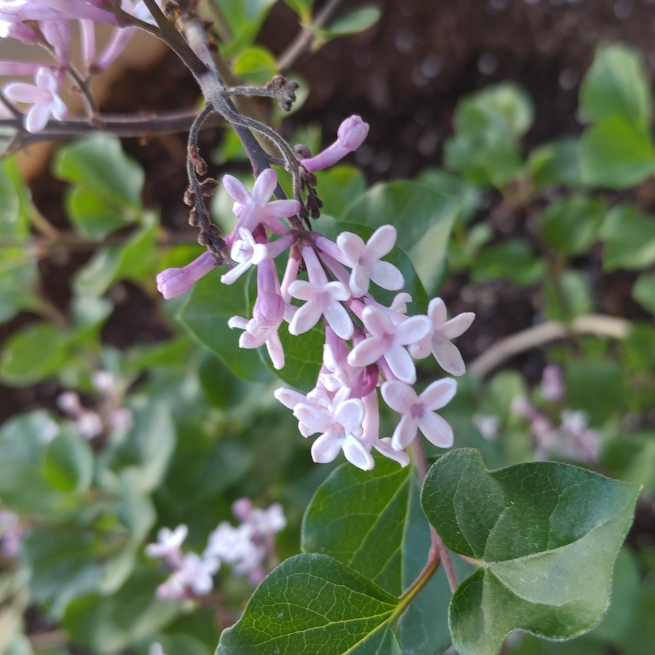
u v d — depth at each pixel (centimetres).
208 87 12
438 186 34
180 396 32
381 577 14
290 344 14
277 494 28
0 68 15
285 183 16
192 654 28
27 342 33
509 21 40
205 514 28
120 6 14
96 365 37
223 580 29
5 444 31
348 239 10
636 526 37
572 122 41
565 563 11
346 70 43
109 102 43
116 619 28
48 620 43
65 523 29
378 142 44
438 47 42
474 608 11
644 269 40
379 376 12
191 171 11
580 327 35
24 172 44
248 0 21
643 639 26
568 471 11
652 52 38
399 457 11
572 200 32
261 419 29
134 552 26
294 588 12
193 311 18
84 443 27
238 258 11
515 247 34
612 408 31
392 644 12
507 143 33
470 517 12
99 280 26
